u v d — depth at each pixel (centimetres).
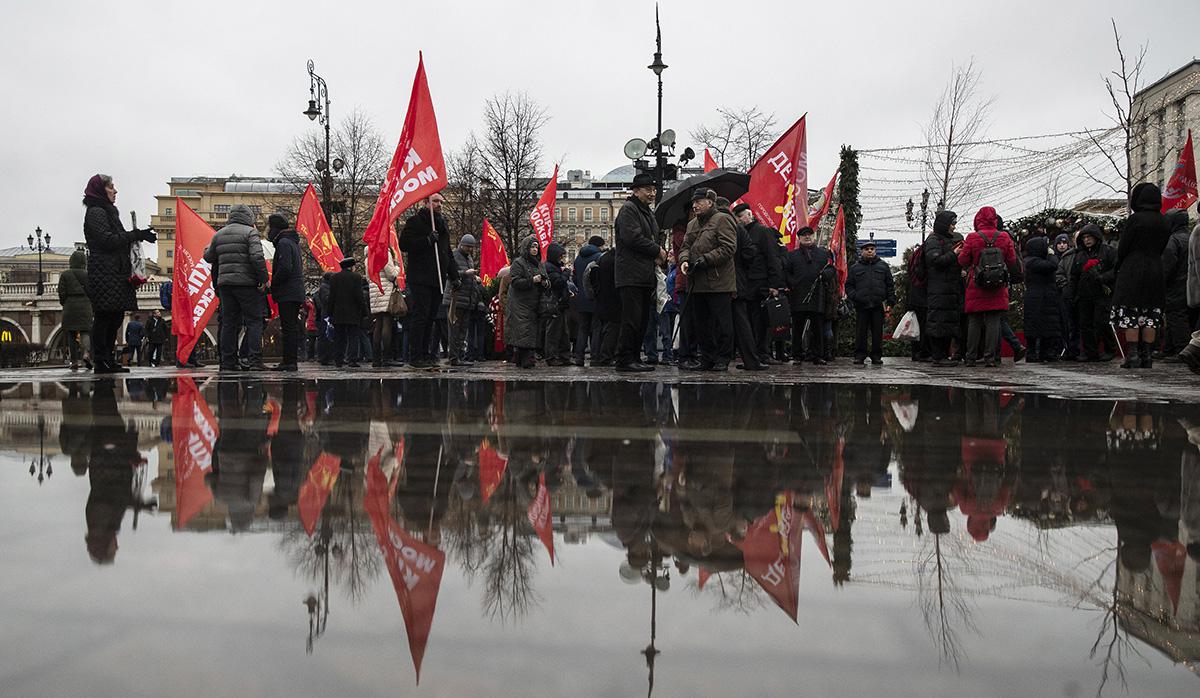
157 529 158
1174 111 1712
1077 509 188
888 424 371
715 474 235
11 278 8762
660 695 79
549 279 1076
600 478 226
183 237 1153
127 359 2536
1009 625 103
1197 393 562
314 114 2714
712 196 845
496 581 121
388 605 108
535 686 81
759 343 1112
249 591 115
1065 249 1386
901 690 82
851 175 2383
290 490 204
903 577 126
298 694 79
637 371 870
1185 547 149
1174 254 1088
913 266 1280
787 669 87
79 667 86
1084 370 947
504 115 3662
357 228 4041
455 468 242
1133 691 83
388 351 1229
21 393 556
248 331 941
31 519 167
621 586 119
